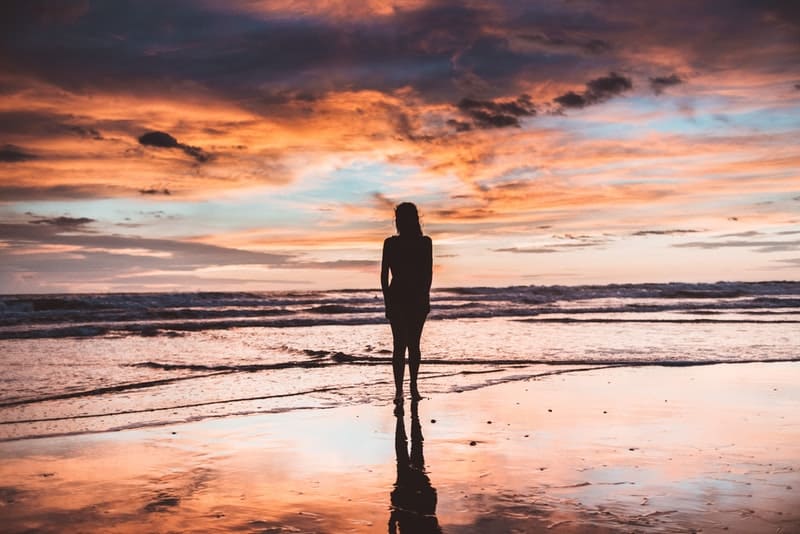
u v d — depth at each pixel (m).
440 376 8.26
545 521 3.15
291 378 8.08
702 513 3.22
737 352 10.65
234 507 3.42
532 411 6.10
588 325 16.89
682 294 37.12
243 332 15.05
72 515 3.29
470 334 14.26
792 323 17.08
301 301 30.22
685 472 4.00
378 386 7.52
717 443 4.82
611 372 8.60
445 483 3.85
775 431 5.23
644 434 5.14
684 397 6.79
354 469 4.18
